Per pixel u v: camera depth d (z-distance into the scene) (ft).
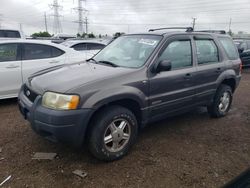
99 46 40.86
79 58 23.84
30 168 11.50
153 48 13.97
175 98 14.55
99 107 11.30
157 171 11.51
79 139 11.14
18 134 14.92
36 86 12.27
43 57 22.03
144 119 13.34
